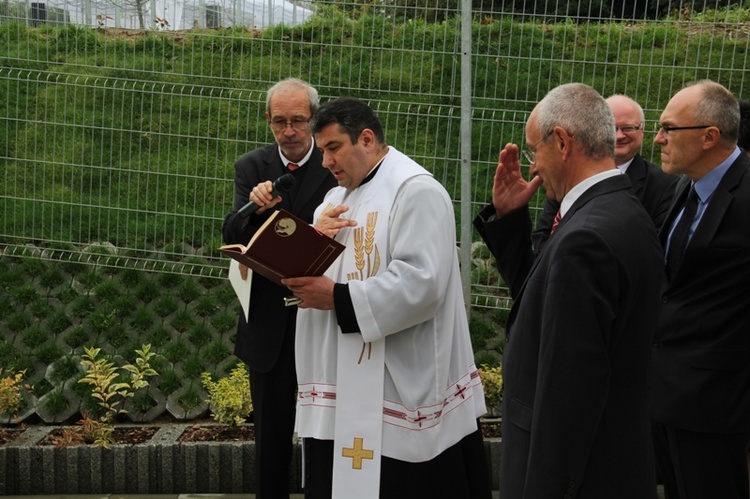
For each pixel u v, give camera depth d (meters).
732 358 3.11
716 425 3.12
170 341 5.43
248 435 4.59
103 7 6.60
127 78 6.34
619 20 5.41
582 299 2.18
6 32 6.57
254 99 6.08
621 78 5.51
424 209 2.94
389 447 2.96
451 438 3.05
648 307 2.32
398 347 2.98
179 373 5.19
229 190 5.92
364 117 3.05
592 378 2.17
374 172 3.09
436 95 5.66
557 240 2.34
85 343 5.41
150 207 5.95
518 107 5.74
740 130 3.54
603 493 2.27
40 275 5.79
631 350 2.31
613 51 5.47
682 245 3.24
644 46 5.46
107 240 5.91
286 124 3.71
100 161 6.04
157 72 6.22
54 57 6.50
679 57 5.39
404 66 5.80
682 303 3.22
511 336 2.50
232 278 3.82
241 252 2.82
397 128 5.55
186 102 6.19
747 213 3.10
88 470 4.44
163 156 5.96
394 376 2.96
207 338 5.39
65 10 6.52
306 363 3.15
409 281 2.87
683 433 3.19
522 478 2.36
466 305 4.94
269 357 3.66
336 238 3.12
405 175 3.00
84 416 4.57
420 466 3.00
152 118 6.03
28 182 6.10
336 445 2.99
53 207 5.91
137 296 5.65
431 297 2.88
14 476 4.44
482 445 3.22
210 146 5.99
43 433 4.67
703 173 3.20
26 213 5.97
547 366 2.20
